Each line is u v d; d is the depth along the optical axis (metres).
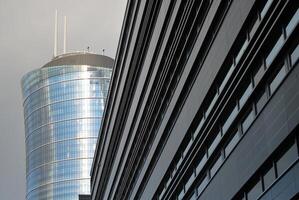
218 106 45.75
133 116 80.31
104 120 109.69
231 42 43.09
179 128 57.38
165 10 61.56
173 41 59.25
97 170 119.19
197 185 52.12
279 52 35.25
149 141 71.19
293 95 33.09
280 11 35.25
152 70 69.06
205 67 49.50
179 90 57.28
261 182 37.47
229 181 42.94
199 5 51.22
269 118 36.22
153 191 67.69
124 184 87.50
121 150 90.19
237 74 41.75
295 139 33.06
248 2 39.66
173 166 59.94
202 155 50.62
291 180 33.09
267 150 36.25
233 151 42.22
